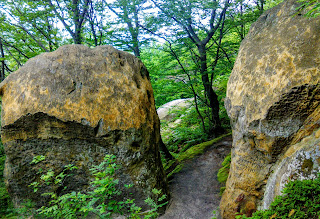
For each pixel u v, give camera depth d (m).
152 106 4.59
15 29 6.12
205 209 4.07
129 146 3.82
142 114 4.08
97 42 6.59
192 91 8.07
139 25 6.86
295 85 2.60
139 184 3.91
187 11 6.59
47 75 3.78
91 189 3.84
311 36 2.69
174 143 8.48
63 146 3.75
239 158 3.27
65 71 3.82
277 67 2.87
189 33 6.92
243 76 3.42
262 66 3.10
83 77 3.83
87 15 6.12
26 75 3.84
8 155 3.77
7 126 3.65
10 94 3.81
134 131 3.86
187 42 6.93
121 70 4.15
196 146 7.04
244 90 3.30
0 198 4.11
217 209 3.78
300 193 2.00
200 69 7.48
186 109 10.05
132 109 3.95
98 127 3.69
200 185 4.86
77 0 6.07
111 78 3.97
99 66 4.00
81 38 6.56
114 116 3.78
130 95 4.02
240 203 3.16
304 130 2.61
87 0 5.98
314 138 2.41
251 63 3.33
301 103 2.60
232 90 3.64
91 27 6.18
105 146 3.75
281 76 2.78
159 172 4.33
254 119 2.98
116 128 3.74
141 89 4.32
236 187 3.26
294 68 2.68
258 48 3.33
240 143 3.29
